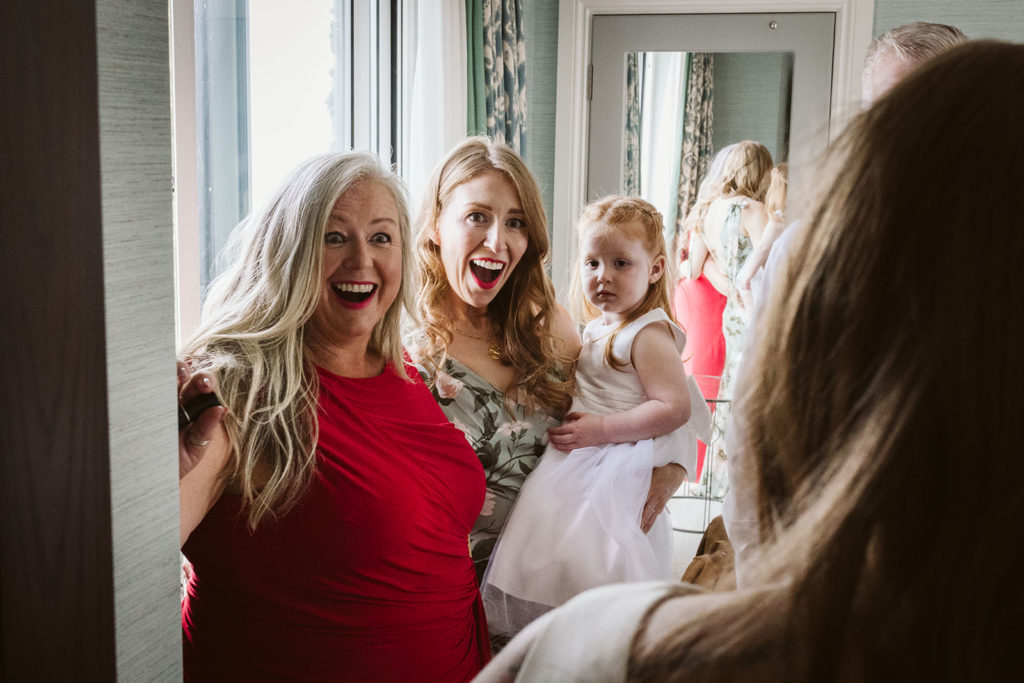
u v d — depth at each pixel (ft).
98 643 2.37
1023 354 1.15
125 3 2.27
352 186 3.95
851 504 1.22
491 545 5.35
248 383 3.61
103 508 2.31
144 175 2.38
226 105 5.93
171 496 2.60
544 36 11.39
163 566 2.57
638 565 5.02
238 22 6.03
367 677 3.71
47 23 2.20
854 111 1.48
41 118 2.23
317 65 7.19
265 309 3.82
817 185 1.40
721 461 11.12
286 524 3.59
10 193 2.27
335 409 3.84
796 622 1.23
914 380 1.20
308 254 3.81
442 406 5.25
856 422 1.26
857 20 10.78
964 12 10.57
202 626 3.71
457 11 8.24
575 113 11.40
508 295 5.56
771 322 1.43
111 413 2.29
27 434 2.35
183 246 5.04
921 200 1.23
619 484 5.20
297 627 3.63
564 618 1.47
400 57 8.32
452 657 4.07
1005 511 1.13
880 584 1.19
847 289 1.30
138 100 2.34
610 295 5.82
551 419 5.67
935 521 1.18
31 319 2.30
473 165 5.32
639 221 5.81
